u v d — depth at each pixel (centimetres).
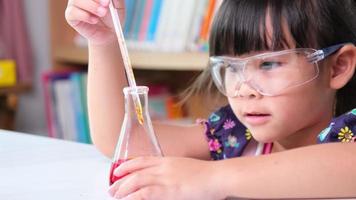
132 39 195
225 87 90
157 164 68
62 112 222
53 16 233
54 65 232
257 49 88
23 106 260
